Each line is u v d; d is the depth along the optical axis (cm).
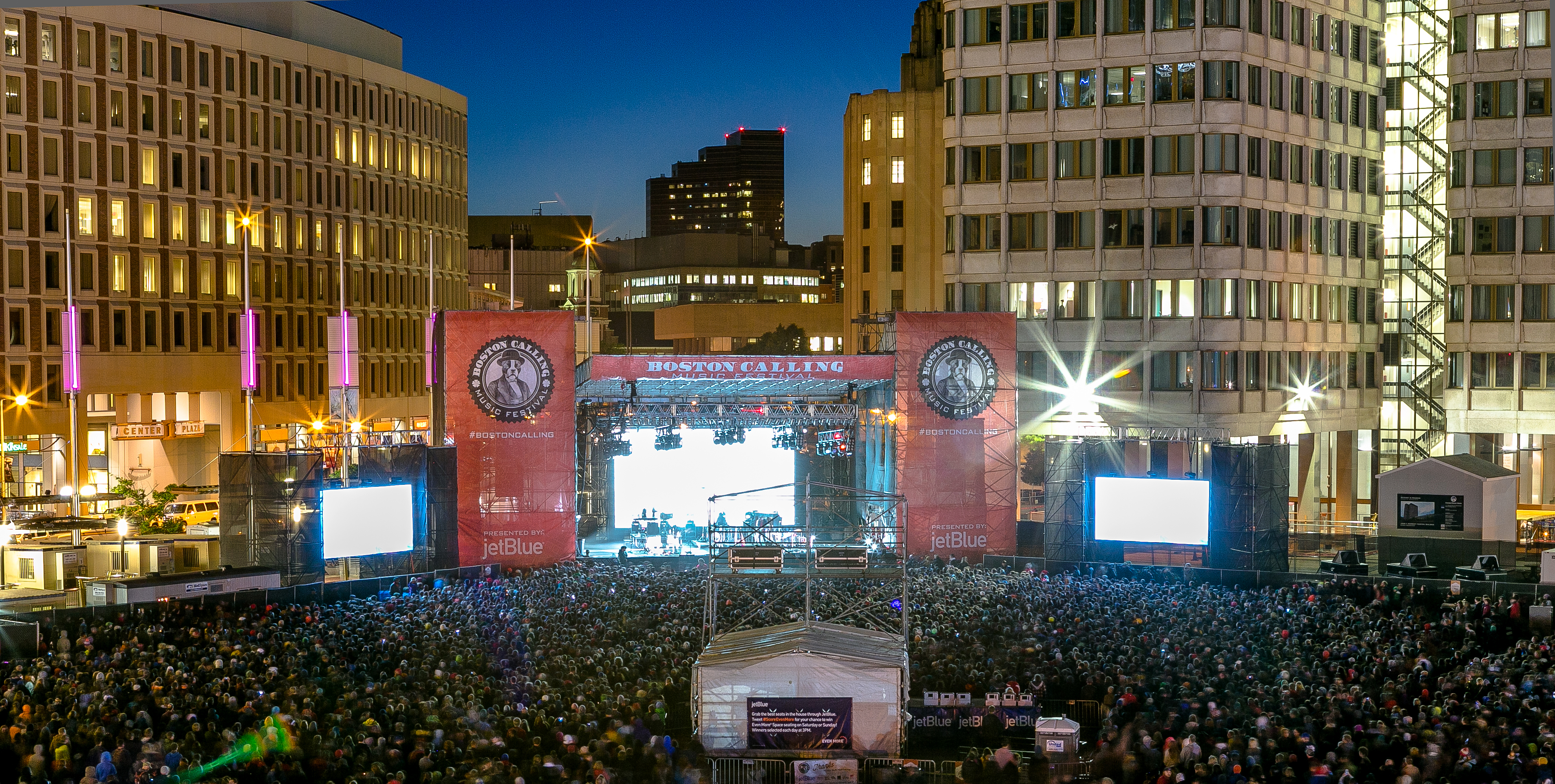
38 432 8631
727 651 3328
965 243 7656
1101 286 7375
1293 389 7619
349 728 2789
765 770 3041
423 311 11925
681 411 7094
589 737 2791
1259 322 7362
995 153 7562
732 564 3631
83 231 8894
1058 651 3516
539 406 6234
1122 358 7356
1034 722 3253
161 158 9356
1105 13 7312
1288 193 7531
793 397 7512
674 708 3444
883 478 6938
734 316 18488
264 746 2528
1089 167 7375
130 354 9131
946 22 7675
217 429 9888
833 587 4875
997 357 6450
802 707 3164
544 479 6247
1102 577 5222
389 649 3675
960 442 6456
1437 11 8031
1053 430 7500
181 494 8681
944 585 5012
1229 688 3231
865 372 6469
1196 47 7150
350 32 11219
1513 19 7606
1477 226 7775
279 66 10225
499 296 19638
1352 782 2289
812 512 6750
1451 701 2853
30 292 8606
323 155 10631
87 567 5744
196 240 9594
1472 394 7869
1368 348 8144
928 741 3288
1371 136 8056
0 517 6525
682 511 7344
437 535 6009
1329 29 7712
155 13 9294
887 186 11969
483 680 3253
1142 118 7262
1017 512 6506
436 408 6894
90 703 2872
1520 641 3709
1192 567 5444
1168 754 2603
